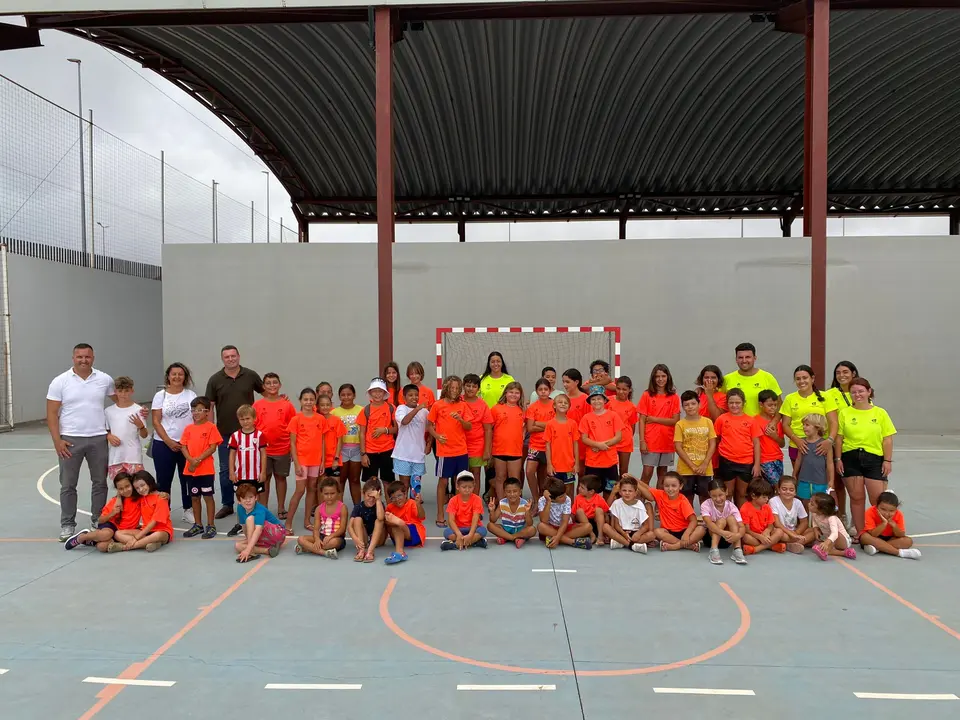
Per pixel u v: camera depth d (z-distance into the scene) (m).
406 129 19.42
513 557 5.41
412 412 6.44
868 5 10.80
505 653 3.64
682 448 6.09
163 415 6.29
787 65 16.00
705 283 12.33
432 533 6.23
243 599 4.46
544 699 3.15
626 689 3.25
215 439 6.09
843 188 23.55
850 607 4.31
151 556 5.44
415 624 4.04
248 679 3.36
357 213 26.42
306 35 14.96
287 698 3.17
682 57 15.64
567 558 5.38
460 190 23.80
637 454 10.56
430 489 8.23
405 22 11.11
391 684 3.30
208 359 12.88
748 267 12.27
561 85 16.98
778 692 3.22
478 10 10.91
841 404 5.88
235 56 15.95
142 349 19.72
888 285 12.41
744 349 6.47
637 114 18.61
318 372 12.82
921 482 8.30
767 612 4.22
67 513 5.94
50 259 15.70
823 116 10.38
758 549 5.48
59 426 6.02
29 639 3.84
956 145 20.39
